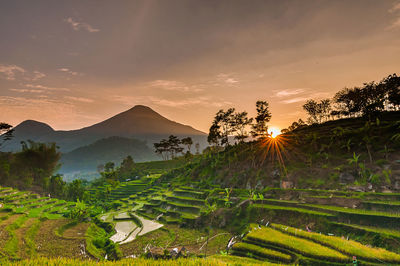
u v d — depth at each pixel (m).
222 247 40.06
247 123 109.81
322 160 62.50
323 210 42.69
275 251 31.86
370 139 59.12
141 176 149.62
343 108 113.94
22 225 53.19
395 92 89.31
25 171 115.38
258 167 72.38
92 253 40.91
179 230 53.31
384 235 32.12
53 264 11.48
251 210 50.41
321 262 27.88
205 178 87.62
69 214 68.19
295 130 109.38
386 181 46.75
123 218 70.00
